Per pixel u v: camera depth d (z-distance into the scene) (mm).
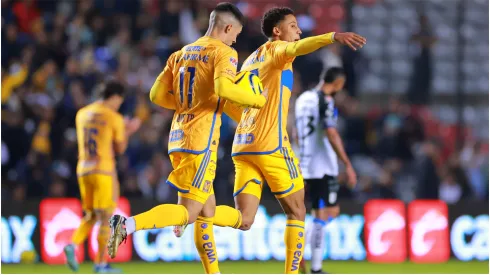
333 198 26562
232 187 39344
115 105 30203
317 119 26391
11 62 46219
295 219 21188
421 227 34094
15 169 41562
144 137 43156
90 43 50344
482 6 66875
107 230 29266
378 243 33906
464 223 34406
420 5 65938
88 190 29766
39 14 53125
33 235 33250
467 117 59625
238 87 19266
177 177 19797
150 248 33375
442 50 63531
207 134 19812
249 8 59906
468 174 49500
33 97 44625
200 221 20484
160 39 51562
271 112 20719
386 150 46938
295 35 21328
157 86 20844
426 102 54625
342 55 50906
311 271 26594
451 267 31641
